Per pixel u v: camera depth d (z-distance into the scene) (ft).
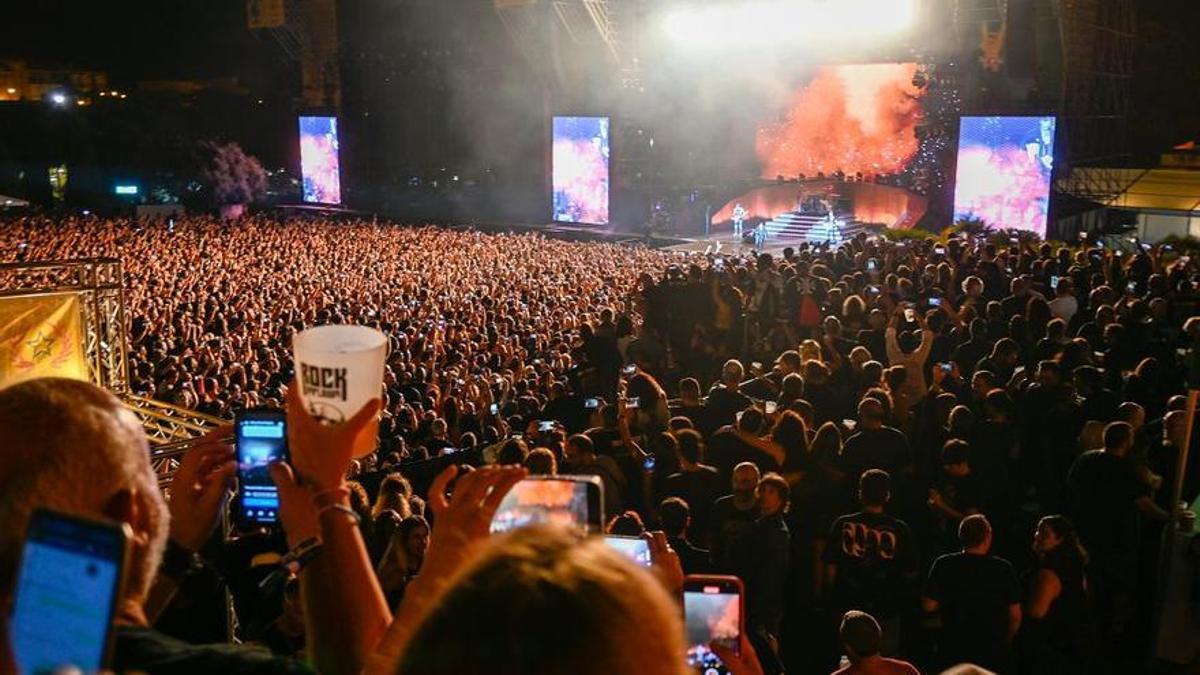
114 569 3.70
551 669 3.08
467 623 3.18
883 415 28.04
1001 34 111.96
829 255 61.26
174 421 32.12
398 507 21.50
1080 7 110.01
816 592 24.63
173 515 8.34
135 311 64.75
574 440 25.52
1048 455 28.71
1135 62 129.29
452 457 28.89
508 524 6.89
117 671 4.97
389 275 88.48
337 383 6.43
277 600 12.94
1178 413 26.86
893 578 21.94
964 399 32.58
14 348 32.65
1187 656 22.71
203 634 12.78
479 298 69.10
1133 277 50.14
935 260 56.95
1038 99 109.09
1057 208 103.96
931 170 123.44
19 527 4.81
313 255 106.22
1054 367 29.07
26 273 77.61
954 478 26.61
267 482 10.02
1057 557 21.11
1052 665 21.01
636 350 45.98
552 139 152.35
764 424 28.78
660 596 3.40
